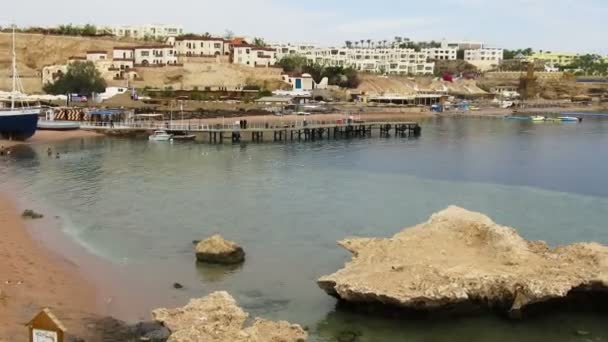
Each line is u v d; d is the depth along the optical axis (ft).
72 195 207.92
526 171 279.69
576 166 296.10
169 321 93.45
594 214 194.59
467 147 374.02
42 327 65.51
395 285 104.53
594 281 105.70
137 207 192.54
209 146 360.28
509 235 118.01
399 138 426.92
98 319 102.89
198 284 124.88
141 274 129.80
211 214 185.88
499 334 101.04
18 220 169.68
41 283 118.62
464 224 122.93
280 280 128.06
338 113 597.11
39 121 393.70
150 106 524.11
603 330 103.04
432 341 98.99
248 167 279.90
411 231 124.67
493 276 105.19
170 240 156.66
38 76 628.69
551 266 110.11
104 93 563.48
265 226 173.17
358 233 167.94
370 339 99.50
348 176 260.21
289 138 407.85
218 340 84.33
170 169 269.64
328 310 111.24
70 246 147.84
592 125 557.33
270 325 92.68
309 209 195.72
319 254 147.33
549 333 101.60
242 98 615.57
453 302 102.68
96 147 340.39
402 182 247.91
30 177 240.12
